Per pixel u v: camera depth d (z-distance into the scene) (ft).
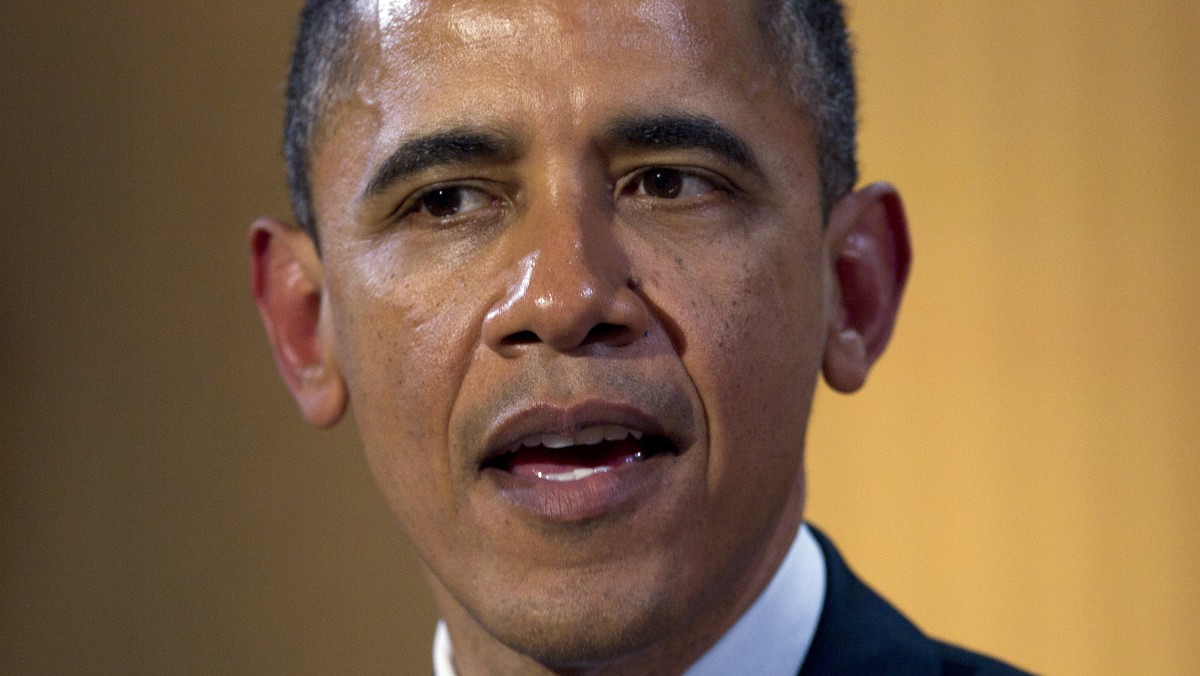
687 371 13.51
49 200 29.53
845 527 30.14
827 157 15.55
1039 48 29.63
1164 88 29.07
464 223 13.93
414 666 29.32
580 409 13.05
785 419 14.28
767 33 14.49
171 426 29.37
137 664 28.89
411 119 13.78
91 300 29.50
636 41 13.55
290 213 29.48
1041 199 29.45
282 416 29.60
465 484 13.79
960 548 29.45
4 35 29.68
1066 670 28.81
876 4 30.42
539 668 14.79
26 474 29.22
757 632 15.19
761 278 13.93
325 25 15.33
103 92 29.78
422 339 13.89
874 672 15.46
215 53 29.84
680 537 13.48
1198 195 28.86
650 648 14.73
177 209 29.60
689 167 13.73
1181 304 28.89
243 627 29.12
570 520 13.20
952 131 29.89
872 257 16.65
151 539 29.14
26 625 28.91
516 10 13.55
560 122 13.32
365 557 29.55
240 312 29.50
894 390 30.01
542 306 12.80
